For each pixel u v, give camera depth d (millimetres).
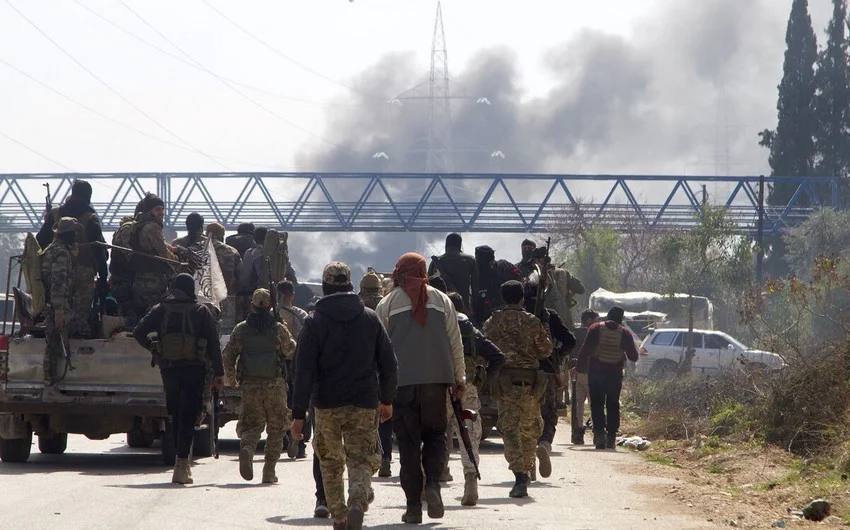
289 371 25125
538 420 21344
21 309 26250
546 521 17391
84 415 26250
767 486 23469
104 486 21266
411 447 16984
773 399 31266
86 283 26219
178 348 21922
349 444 15148
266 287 31969
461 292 28969
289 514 17875
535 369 20984
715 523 17953
